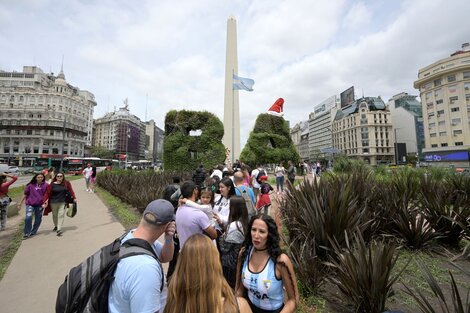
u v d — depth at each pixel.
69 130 76.81
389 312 1.85
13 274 3.84
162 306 1.57
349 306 2.86
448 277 3.51
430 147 56.00
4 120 72.00
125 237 1.59
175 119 21.66
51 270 3.98
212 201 3.89
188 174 16.83
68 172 34.91
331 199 3.89
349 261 2.74
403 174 7.95
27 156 60.06
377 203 5.19
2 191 6.56
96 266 1.35
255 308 1.99
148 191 8.95
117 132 95.00
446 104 52.44
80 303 1.31
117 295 1.30
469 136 48.91
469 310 1.92
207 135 21.75
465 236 4.26
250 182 7.66
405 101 86.62
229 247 2.71
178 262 1.36
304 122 142.75
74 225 6.88
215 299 1.25
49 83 87.12
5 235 6.04
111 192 12.99
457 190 6.04
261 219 2.04
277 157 23.61
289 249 3.81
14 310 2.89
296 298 1.95
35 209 5.94
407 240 4.48
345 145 89.31
